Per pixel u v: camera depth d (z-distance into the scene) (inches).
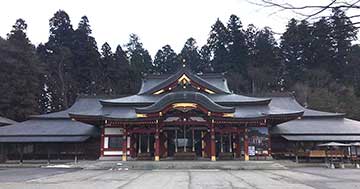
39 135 1678.2
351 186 707.4
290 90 2967.5
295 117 1492.4
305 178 903.1
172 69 4055.1
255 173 1087.6
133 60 3725.4
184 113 1485.0
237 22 3708.2
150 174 1055.0
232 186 715.4
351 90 2610.7
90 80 3415.4
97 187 704.4
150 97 1785.2
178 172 1133.7
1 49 2442.2
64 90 3282.5
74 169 1305.4
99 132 1688.0
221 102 1670.8
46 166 1437.0
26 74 2484.0
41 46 3513.8
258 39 3592.5
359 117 2374.5
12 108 2340.1
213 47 3868.1
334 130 1662.2
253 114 1574.8
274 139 1665.8
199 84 1747.0
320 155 1583.4
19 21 2854.3
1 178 924.0
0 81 2359.7
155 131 1491.1
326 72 2824.8
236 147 1544.0
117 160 1496.1
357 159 1549.0
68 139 1657.2
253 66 3533.5
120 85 3395.7
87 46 3469.5
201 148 1561.3
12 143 1684.3
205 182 801.6
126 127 1521.9
